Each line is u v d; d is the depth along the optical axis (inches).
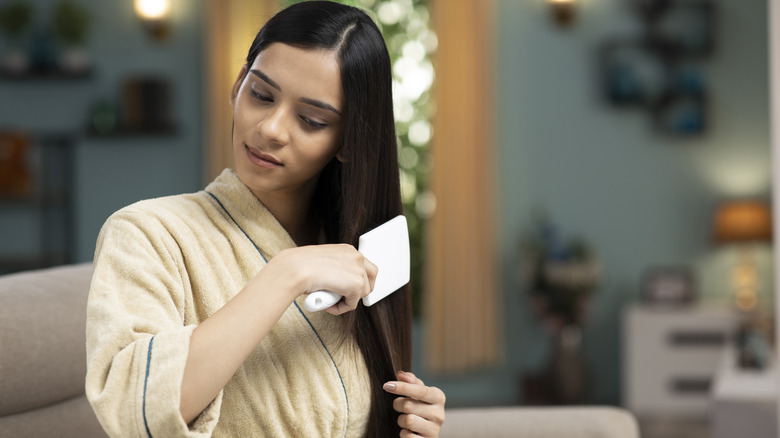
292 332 44.0
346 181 44.4
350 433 46.1
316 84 41.3
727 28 215.8
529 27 218.5
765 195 214.7
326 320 45.4
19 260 219.1
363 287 39.3
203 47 220.8
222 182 45.5
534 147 219.0
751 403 136.9
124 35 221.9
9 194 212.1
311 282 37.3
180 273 41.4
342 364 45.6
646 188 217.6
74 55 218.2
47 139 220.2
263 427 42.3
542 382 207.3
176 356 34.5
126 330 36.0
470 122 211.5
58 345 53.5
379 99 44.8
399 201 47.8
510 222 219.5
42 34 220.8
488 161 212.5
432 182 211.2
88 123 220.8
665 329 199.9
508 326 218.1
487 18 212.2
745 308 203.3
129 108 219.1
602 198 218.4
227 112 215.8
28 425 51.0
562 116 218.5
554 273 202.1
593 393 212.7
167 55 221.8
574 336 201.6
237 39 215.0
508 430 67.1
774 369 160.6
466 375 217.8
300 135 42.0
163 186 221.9
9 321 50.6
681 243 216.8
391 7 221.1
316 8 42.7
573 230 218.5
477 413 70.1
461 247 211.3
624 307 217.5
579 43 218.1
